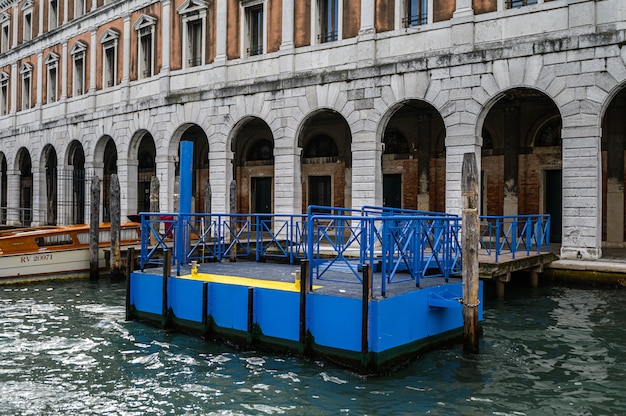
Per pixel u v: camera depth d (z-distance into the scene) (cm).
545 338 1008
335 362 838
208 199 1878
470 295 877
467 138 1639
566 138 1490
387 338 811
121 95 2570
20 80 3362
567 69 1487
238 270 1167
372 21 1811
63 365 889
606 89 1437
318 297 854
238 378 813
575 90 1476
